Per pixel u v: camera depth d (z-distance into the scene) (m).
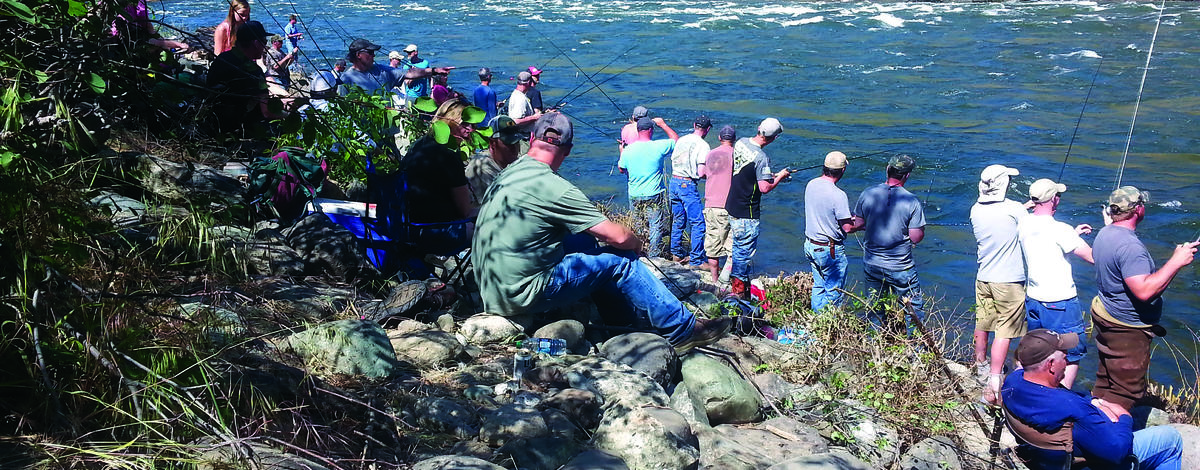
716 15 39.00
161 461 3.17
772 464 4.17
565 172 15.21
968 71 25.52
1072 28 32.81
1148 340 6.18
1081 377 7.73
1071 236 6.50
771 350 5.76
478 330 4.82
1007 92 22.66
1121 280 6.11
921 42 30.73
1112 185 15.03
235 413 3.33
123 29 5.20
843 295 7.57
